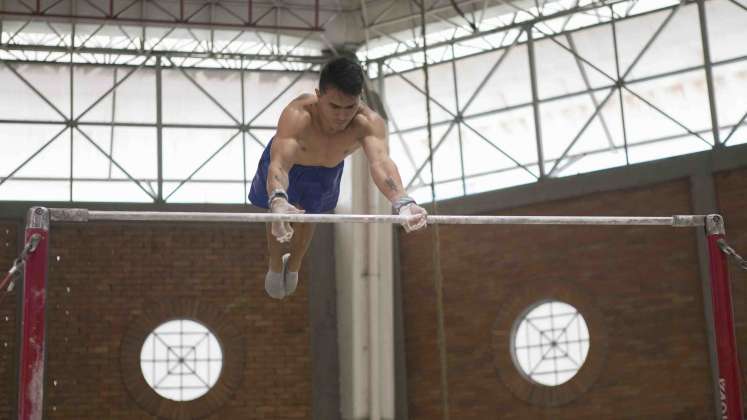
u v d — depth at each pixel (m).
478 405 17.48
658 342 16.27
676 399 15.95
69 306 17.48
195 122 18.69
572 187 17.31
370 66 19.23
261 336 18.05
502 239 17.81
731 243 15.98
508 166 18.03
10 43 17.91
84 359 17.33
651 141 17.03
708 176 16.27
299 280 18.48
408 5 18.50
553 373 17.02
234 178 18.66
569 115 17.73
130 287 17.81
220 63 18.94
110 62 18.50
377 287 17.98
